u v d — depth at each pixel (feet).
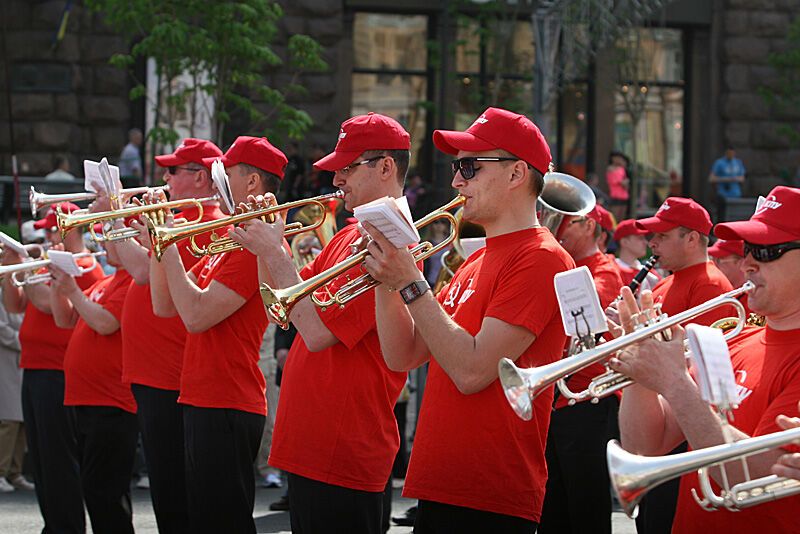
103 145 89.86
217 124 72.28
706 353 14.51
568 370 16.12
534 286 19.30
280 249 23.35
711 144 103.86
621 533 38.75
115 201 29.32
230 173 27.99
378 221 18.74
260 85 81.87
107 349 31.86
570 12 75.25
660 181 104.17
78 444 33.35
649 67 101.91
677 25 103.35
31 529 38.24
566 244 31.76
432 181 100.07
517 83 97.91
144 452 30.07
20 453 46.21
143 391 29.53
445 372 19.84
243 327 26.66
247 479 26.84
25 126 88.22
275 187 28.37
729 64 103.04
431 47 95.61
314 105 94.32
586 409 30.27
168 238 24.98
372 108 99.40
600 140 102.17
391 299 20.49
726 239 17.07
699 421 15.85
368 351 22.77
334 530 22.65
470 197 20.11
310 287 20.22
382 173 23.16
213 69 72.23
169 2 68.03
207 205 29.81
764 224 16.83
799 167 103.55
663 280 31.30
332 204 37.47
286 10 92.94
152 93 89.56
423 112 100.07
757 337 17.72
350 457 22.56
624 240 43.34
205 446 26.53
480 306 19.80
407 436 51.01
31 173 88.33
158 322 29.55
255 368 26.91
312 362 23.00
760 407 16.99
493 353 19.02
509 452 19.48
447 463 19.65
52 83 88.38
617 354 16.26
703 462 14.83
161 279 27.84
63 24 86.94
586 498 30.35
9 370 45.03
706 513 17.39
